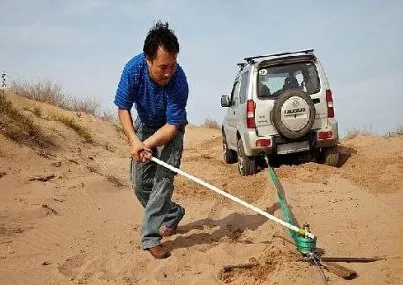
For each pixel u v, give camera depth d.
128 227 4.11
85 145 7.51
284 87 6.05
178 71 3.15
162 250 3.30
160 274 3.04
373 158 6.30
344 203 4.47
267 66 5.97
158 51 2.92
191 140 12.58
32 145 6.02
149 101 3.20
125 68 3.16
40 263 3.21
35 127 6.56
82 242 3.66
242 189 5.40
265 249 3.29
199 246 3.51
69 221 4.11
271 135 5.89
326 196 4.74
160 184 3.28
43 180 5.02
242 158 6.21
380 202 4.47
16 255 3.30
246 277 2.91
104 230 3.99
